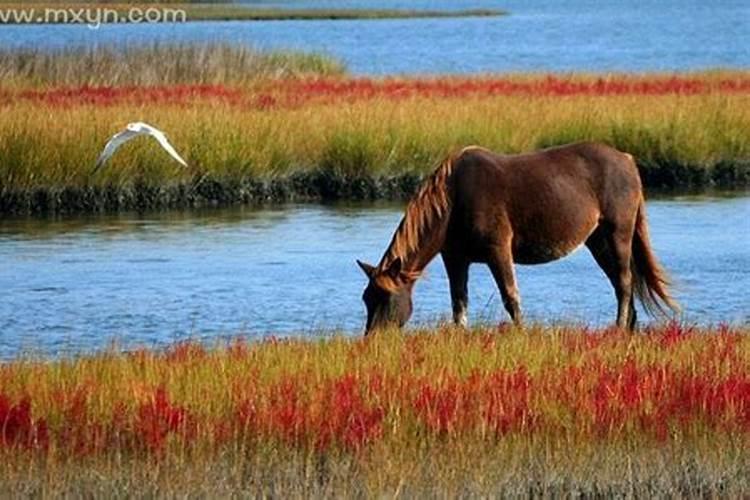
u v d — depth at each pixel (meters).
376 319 54.66
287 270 81.94
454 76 166.88
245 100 127.88
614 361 49.75
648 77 157.00
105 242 90.75
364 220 98.44
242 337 59.50
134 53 152.12
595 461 41.06
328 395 44.56
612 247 59.91
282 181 107.06
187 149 105.50
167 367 48.22
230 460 40.75
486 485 39.69
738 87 141.75
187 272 81.31
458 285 58.16
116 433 42.06
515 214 57.56
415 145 108.94
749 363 49.22
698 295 74.00
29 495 38.75
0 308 72.38
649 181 111.56
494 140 110.69
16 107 117.94
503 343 51.72
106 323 69.38
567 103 123.69
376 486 39.16
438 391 44.88
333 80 157.00
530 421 43.28
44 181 101.69
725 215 98.12
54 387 45.69
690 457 41.50
